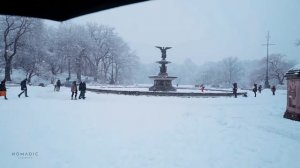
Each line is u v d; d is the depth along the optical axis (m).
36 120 10.98
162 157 6.74
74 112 13.55
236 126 10.96
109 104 17.91
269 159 6.73
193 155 6.96
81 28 82.38
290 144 8.24
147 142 8.09
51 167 5.89
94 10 1.79
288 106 14.68
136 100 22.12
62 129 9.46
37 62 64.62
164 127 10.34
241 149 7.59
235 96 30.16
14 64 62.34
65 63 77.25
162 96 27.41
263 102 24.31
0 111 13.12
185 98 26.02
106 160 6.41
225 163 6.39
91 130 9.45
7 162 6.09
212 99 26.17
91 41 77.62
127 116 12.70
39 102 17.89
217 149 7.54
